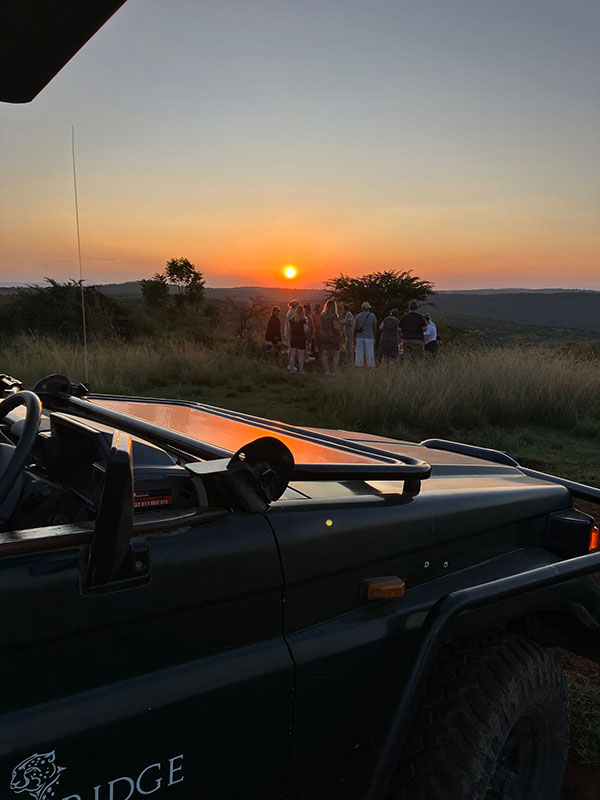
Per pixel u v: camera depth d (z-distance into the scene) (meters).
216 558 1.57
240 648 1.62
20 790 1.30
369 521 1.87
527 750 2.14
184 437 1.96
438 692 1.89
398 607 1.88
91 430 1.97
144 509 1.73
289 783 1.72
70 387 2.64
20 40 1.60
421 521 1.99
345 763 1.81
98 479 1.61
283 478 1.73
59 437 2.12
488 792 2.03
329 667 1.71
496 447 8.86
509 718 1.90
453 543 2.08
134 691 1.44
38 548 1.38
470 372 11.41
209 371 14.42
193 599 1.53
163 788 1.48
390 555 1.91
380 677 1.81
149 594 1.47
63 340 17.86
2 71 1.75
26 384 12.46
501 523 2.22
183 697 1.48
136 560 1.44
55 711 1.35
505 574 2.15
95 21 1.53
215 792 1.57
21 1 1.46
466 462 2.73
